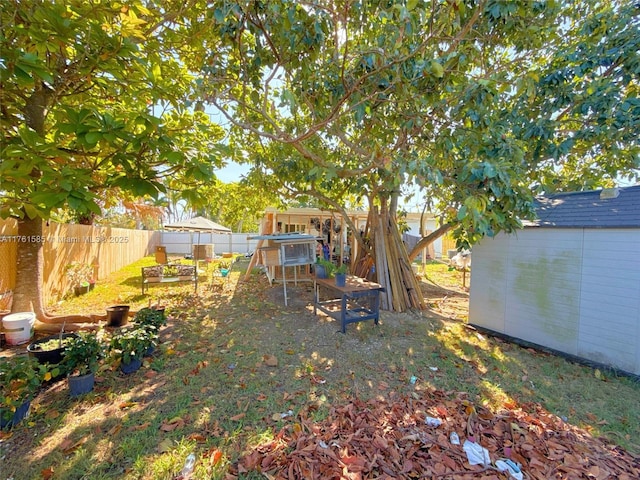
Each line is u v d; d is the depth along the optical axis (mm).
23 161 2217
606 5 4094
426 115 2936
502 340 4371
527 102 4352
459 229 3295
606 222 3406
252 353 3738
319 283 5414
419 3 2240
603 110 3875
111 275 9867
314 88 2795
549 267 3932
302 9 2256
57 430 2254
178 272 8281
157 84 3049
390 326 4914
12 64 2080
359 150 3293
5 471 1873
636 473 1882
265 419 2402
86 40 2438
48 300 6027
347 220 6938
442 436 2180
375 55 2307
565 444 2125
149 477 1842
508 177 2338
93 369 2852
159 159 2873
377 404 2617
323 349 3904
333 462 1919
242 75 2959
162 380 3039
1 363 2443
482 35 2996
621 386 3021
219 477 1838
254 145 6141
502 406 2615
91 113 2314
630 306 3229
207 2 2953
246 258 15695
